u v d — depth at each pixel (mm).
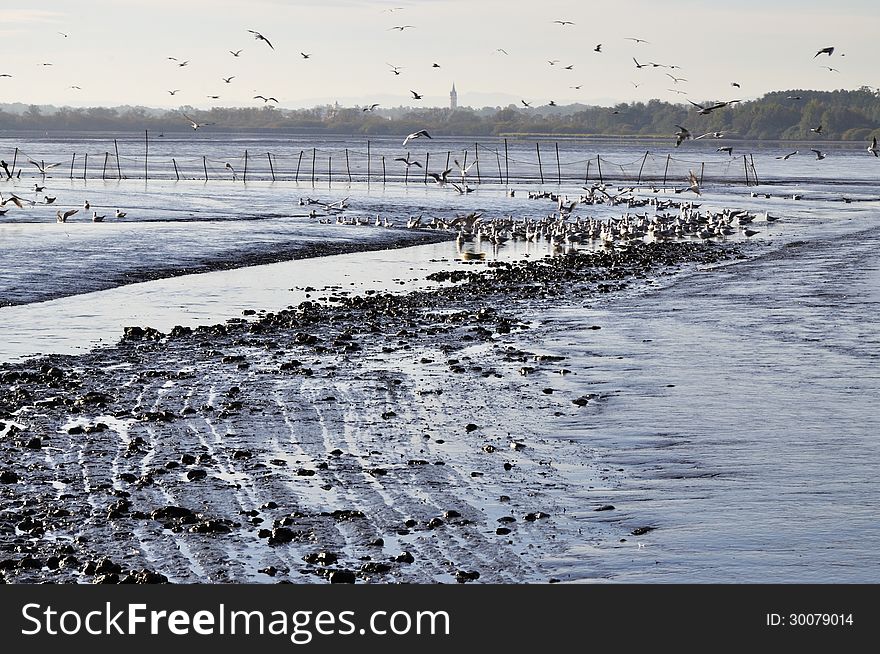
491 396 24875
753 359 28844
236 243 61531
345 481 18344
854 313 37062
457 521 16266
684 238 73000
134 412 23281
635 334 33250
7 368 27969
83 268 48594
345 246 63938
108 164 179125
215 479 18453
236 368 28250
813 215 92500
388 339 32938
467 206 99812
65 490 17766
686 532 15594
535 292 44375
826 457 19328
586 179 153625
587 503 17031
